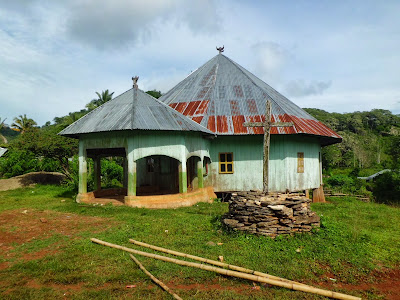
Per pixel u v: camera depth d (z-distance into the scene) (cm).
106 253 744
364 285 612
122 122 1338
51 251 786
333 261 705
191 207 1366
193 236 879
